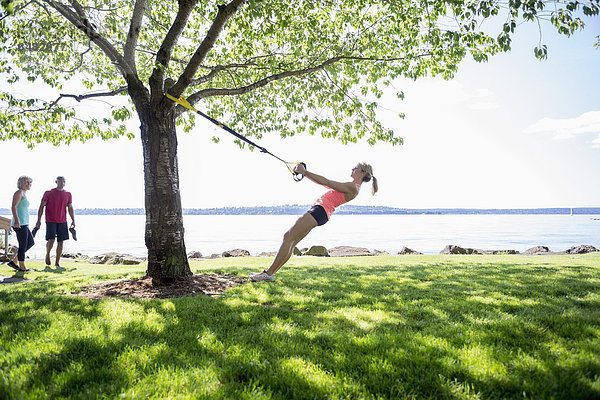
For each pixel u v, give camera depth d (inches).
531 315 150.6
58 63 348.5
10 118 320.8
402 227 2598.4
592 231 1953.7
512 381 94.3
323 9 342.6
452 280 259.8
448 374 100.3
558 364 101.9
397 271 315.3
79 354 113.3
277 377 99.4
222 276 267.7
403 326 142.9
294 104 376.8
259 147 217.0
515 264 367.9
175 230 237.8
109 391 91.5
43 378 97.6
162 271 231.0
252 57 333.1
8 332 132.1
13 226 331.9
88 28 230.1
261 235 1673.2
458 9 241.6
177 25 243.1
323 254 641.6
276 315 160.4
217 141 398.9
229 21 328.5
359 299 193.6
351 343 123.6
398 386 94.5
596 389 88.1
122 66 243.4
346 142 380.2
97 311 163.6
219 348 119.6
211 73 294.7
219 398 88.5
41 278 298.8
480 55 292.2
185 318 154.8
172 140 245.0
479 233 1822.1
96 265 420.8
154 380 96.7
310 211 207.9
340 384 95.5
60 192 375.9
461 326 138.7
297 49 343.0
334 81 352.2
